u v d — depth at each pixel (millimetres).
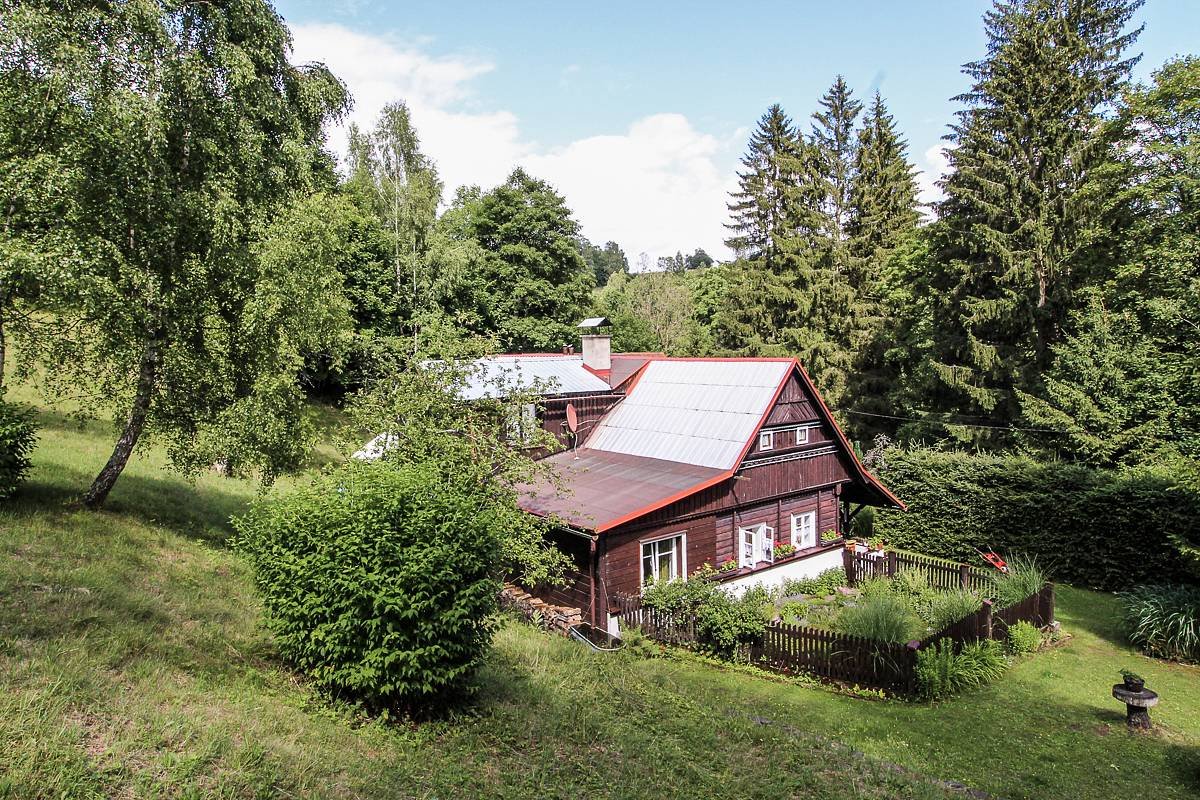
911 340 35625
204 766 6156
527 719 9047
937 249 33094
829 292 41719
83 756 5754
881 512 26766
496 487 15852
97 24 11555
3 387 12836
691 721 10219
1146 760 11203
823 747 10125
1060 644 16969
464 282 40031
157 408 14406
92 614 8508
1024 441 28469
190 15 12945
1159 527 19859
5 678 6609
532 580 15977
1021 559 23031
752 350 43000
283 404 14727
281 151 14258
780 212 46281
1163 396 22594
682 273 99188
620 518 16531
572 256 46656
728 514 19734
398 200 37562
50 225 11812
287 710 7820
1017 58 29562
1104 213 28031
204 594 10875
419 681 8109
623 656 14109
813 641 14547
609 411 24188
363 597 7973
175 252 13656
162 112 11984
